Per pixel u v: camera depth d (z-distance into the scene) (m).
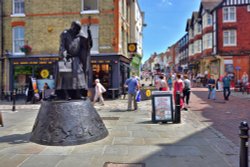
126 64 21.58
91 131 6.52
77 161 5.02
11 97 18.73
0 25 19.48
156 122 8.89
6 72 19.28
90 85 17.95
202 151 5.59
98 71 18.38
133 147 5.93
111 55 18.05
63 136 6.22
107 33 18.30
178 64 64.56
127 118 9.92
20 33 19.53
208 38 34.47
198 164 4.81
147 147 5.92
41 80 18.81
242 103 14.84
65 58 7.28
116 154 5.43
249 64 30.91
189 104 14.39
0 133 7.54
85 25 18.47
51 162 4.97
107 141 6.50
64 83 7.33
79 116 6.54
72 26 7.50
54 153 5.57
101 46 18.31
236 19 31.41
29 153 5.58
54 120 6.43
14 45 19.56
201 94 21.30
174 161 4.98
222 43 31.67
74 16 18.56
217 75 32.38
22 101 17.86
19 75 19.19
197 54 41.00
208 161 4.96
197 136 6.94
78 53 7.50
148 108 12.95
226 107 13.09
